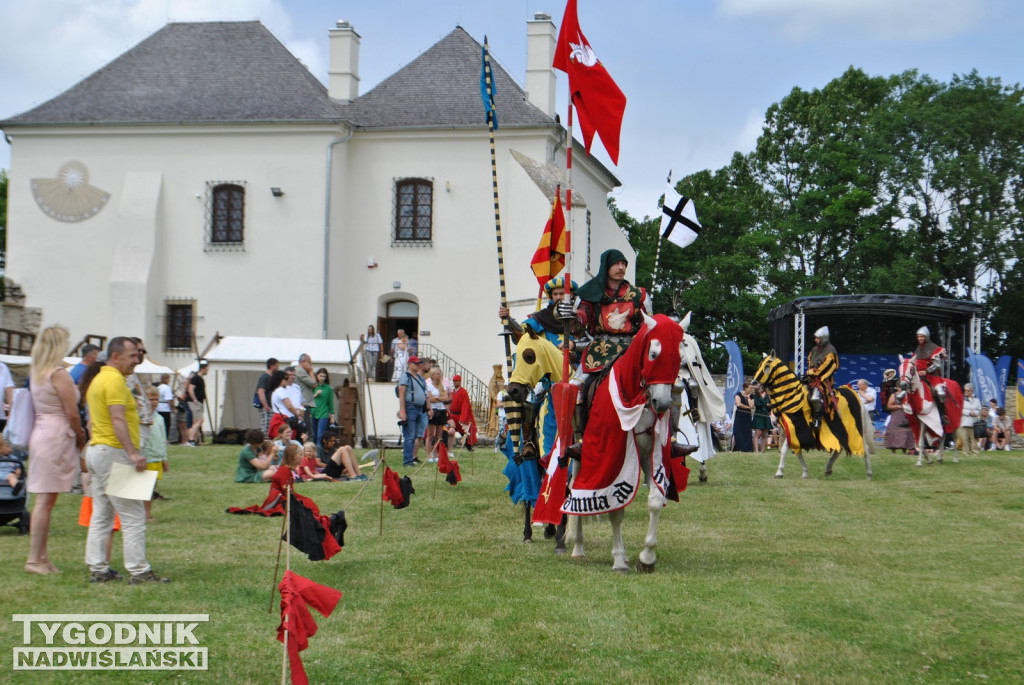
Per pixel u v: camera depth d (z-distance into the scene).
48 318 33.38
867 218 48.31
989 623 6.84
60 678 5.77
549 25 33.41
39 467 8.52
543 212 30.77
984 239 47.66
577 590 7.81
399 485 10.76
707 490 14.61
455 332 32.69
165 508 12.73
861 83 52.75
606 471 8.48
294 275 32.50
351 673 5.85
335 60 34.19
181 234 33.12
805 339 30.77
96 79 34.62
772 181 53.22
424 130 32.84
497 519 11.90
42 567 8.55
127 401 8.13
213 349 28.91
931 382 18.25
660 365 8.00
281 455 16.31
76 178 33.47
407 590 7.84
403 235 33.28
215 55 35.09
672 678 5.76
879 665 6.01
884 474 16.78
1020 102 50.06
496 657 6.12
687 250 48.97
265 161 32.78
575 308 8.99
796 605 7.30
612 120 10.06
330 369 26.67
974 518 11.96
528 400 9.92
